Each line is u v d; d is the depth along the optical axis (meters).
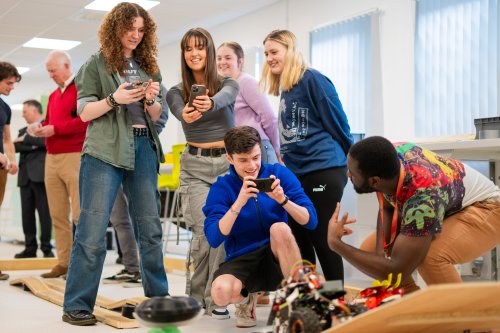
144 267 2.87
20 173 5.48
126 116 2.71
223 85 2.93
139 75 2.80
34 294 3.50
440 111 5.11
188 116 2.72
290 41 2.97
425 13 5.26
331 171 2.82
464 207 2.18
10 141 4.88
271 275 2.45
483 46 4.72
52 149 4.12
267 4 7.09
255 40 7.34
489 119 3.26
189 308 1.63
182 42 2.88
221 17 7.60
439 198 1.99
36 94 12.69
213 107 2.74
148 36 2.80
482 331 1.82
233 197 2.51
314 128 2.88
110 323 2.62
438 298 1.41
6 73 4.45
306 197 2.52
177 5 7.00
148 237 2.85
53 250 6.47
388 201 2.19
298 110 2.91
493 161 3.39
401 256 1.96
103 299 3.21
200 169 2.90
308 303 1.70
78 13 7.15
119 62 2.69
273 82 3.17
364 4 5.91
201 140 2.89
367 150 1.94
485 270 3.36
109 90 2.69
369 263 1.99
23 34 8.16
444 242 2.10
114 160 2.66
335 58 6.20
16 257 5.50
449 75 5.03
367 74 5.81
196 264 2.87
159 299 1.65
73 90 4.09
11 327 2.59
